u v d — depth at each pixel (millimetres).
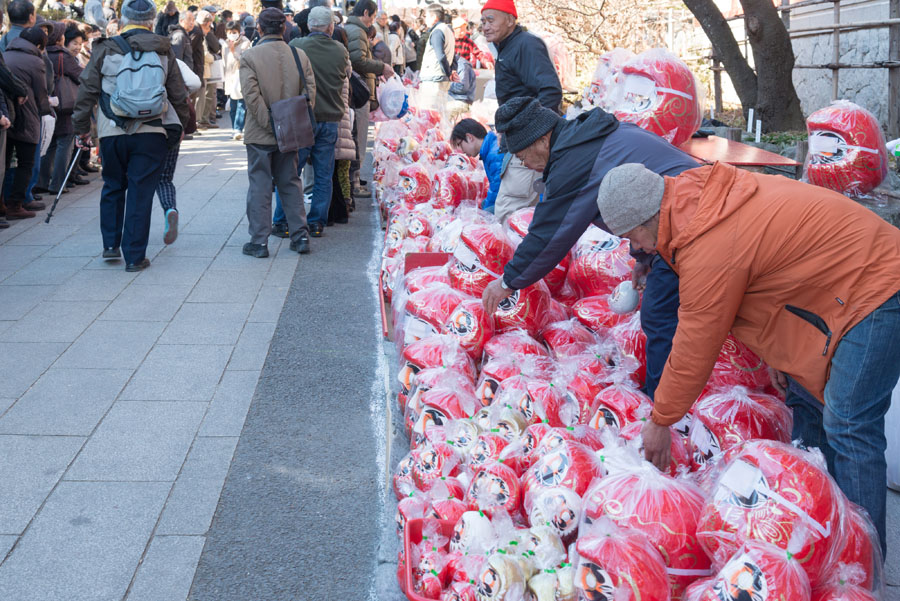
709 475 2783
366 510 3605
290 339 5543
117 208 7105
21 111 8203
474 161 7008
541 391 3529
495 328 4109
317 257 7496
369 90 9305
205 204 9539
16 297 6324
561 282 4582
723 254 2535
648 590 2336
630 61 4652
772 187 2652
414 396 3859
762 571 2236
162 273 6969
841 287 2568
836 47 9539
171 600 3016
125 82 6543
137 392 4715
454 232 5070
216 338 5547
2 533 3395
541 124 3502
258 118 7117
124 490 3721
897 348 2564
